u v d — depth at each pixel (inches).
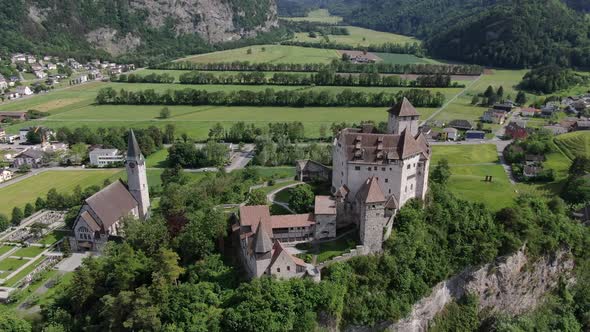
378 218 5462.6
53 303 5620.1
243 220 5629.9
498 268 6077.8
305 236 5757.9
